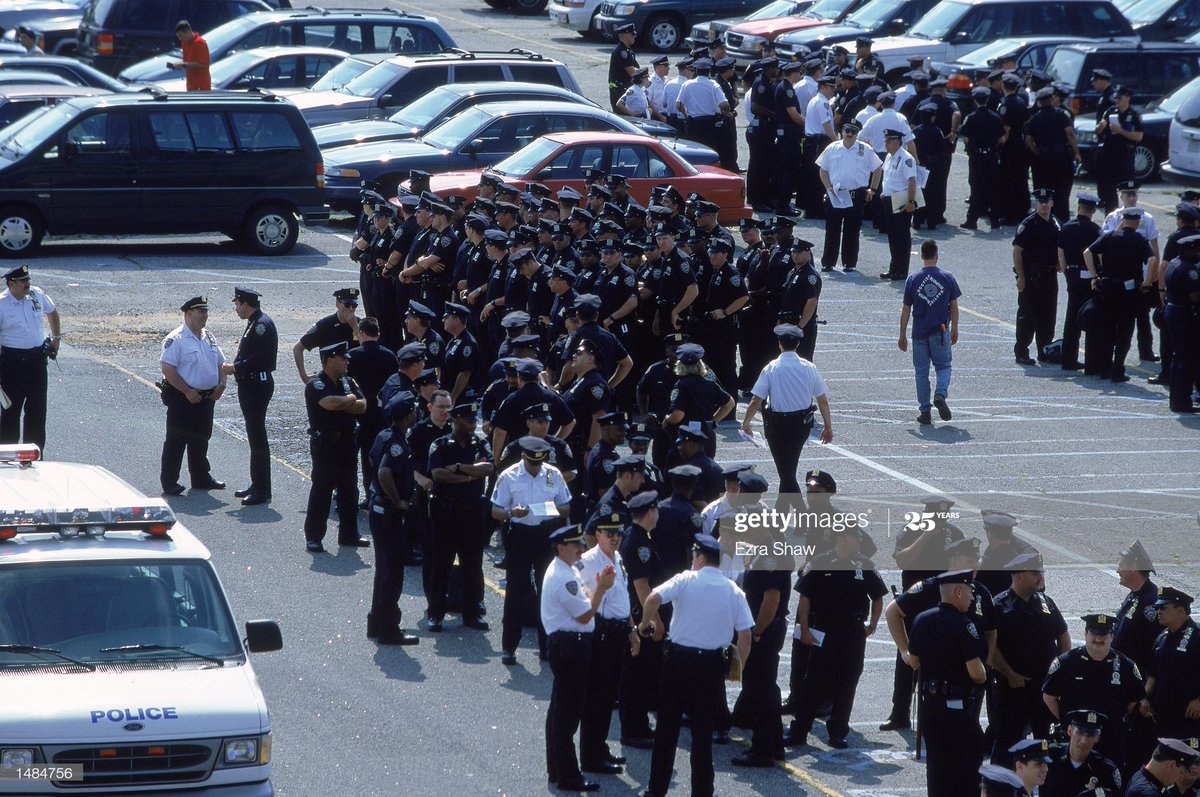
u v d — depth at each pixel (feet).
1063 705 65.46
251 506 100.22
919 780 68.49
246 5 239.91
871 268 170.50
